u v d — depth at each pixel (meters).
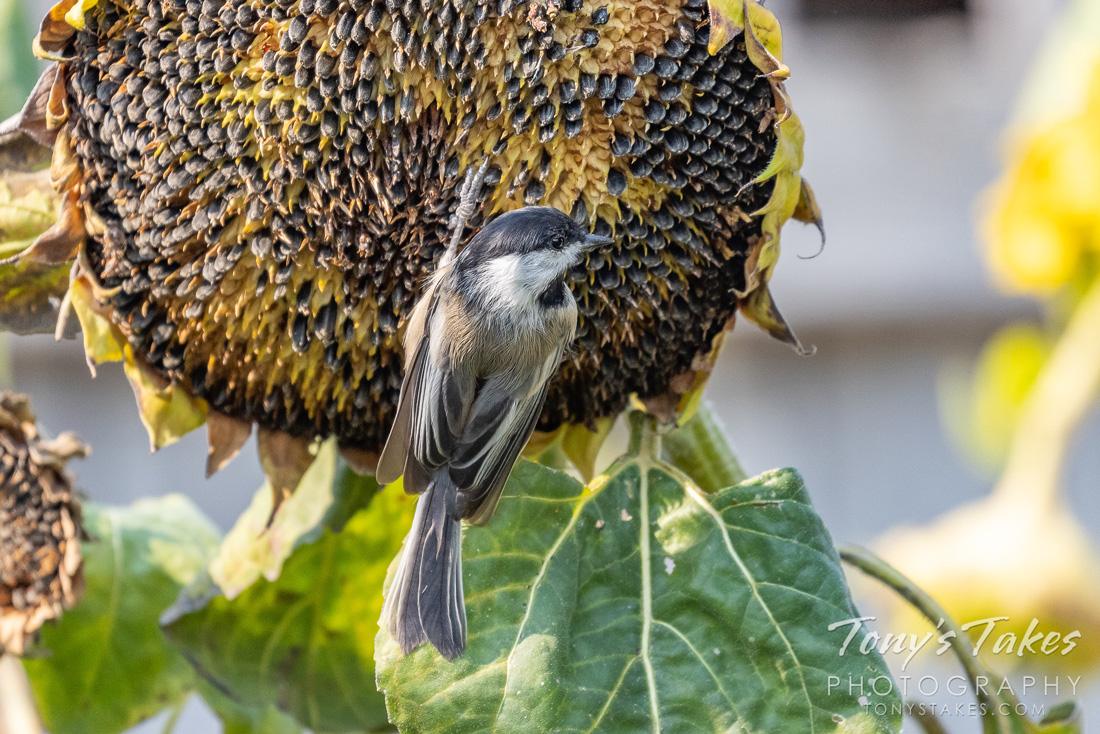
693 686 4.48
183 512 4.66
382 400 4.50
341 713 4.59
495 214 4.48
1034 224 4.80
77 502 4.57
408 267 4.48
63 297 4.52
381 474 4.50
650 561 4.50
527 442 4.51
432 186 4.48
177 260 4.48
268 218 4.48
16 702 4.59
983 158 7.58
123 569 4.63
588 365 4.50
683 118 4.47
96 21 4.47
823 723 4.48
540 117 4.47
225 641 4.57
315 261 4.48
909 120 7.64
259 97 4.47
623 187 4.47
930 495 7.66
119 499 7.26
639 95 4.47
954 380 6.44
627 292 4.48
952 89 7.64
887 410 7.68
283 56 4.46
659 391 4.51
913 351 7.70
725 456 4.54
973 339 7.60
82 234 4.49
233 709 4.64
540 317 4.48
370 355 4.50
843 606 4.49
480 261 4.48
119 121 4.47
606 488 4.51
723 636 4.49
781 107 4.46
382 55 4.46
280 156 4.47
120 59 4.47
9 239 4.50
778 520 4.50
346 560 4.57
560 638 4.48
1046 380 4.80
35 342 7.16
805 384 7.73
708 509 4.51
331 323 4.49
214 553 4.60
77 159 4.48
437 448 4.49
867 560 4.54
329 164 4.47
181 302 4.49
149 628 4.63
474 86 4.46
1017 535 4.78
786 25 7.66
